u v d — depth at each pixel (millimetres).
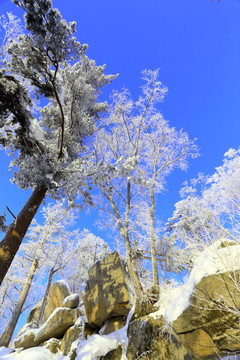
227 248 4328
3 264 6367
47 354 9625
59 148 9086
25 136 8078
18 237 6898
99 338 7902
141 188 10961
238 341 3975
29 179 8086
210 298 4094
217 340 4168
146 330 6309
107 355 7148
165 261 8930
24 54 7449
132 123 12164
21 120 7902
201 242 5555
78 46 7461
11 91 7145
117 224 9727
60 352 9656
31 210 7477
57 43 7223
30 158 7801
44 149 8422
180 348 5488
